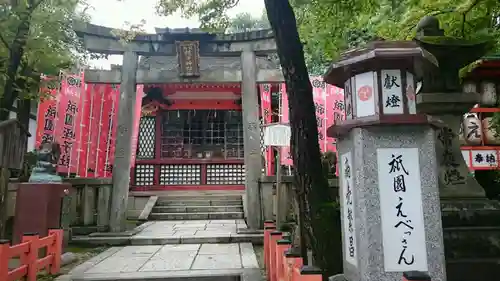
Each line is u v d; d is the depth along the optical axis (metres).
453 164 5.62
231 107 20.19
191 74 10.91
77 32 10.48
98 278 6.11
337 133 4.02
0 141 6.19
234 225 12.23
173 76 10.94
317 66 16.47
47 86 10.54
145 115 19.86
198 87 19.44
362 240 3.39
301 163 5.01
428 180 3.46
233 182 19.56
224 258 7.61
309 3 6.34
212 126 20.42
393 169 3.45
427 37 5.50
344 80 4.09
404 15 6.82
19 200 7.57
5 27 8.71
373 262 3.32
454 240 4.93
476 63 7.90
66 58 10.64
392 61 3.58
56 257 6.46
